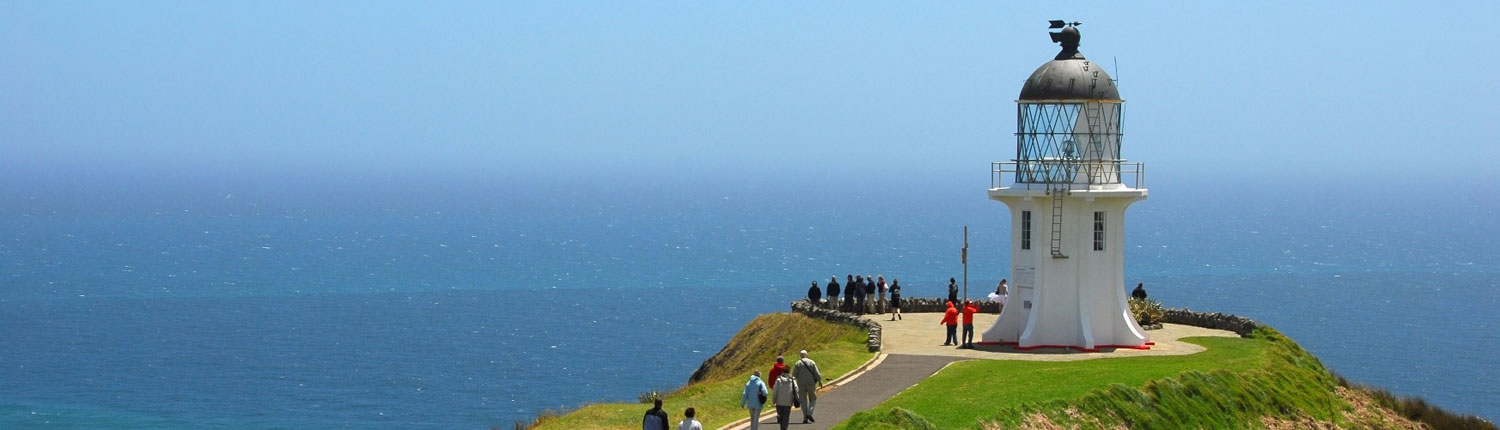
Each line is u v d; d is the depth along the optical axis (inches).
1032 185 2551.7
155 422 4114.2
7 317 6663.4
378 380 4832.7
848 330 2741.1
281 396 4542.3
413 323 6451.8
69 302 7322.8
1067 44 2598.4
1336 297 7253.9
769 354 2896.2
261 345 5708.7
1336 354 5206.7
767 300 7352.4
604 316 6678.2
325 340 5876.0
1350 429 2362.2
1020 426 1876.2
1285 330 5880.9
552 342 5772.6
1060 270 2554.1
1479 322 6220.5
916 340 2679.6
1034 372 2250.2
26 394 4559.5
